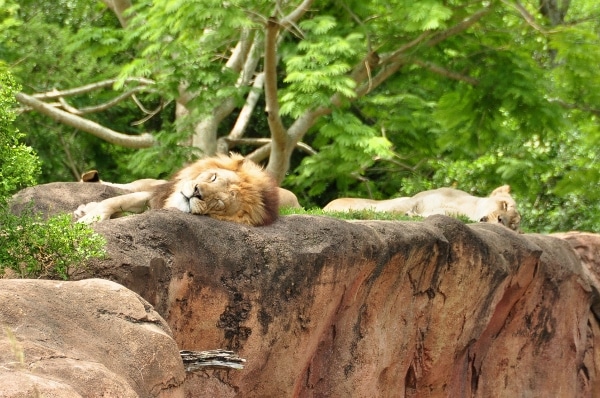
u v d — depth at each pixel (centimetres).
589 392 1711
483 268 1304
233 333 907
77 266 759
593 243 1727
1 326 545
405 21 1938
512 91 2050
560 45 2073
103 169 2686
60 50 2188
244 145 2797
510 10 2130
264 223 977
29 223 749
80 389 516
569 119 2297
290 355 984
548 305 1536
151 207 996
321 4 2103
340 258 1009
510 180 2430
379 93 2480
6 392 459
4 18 2198
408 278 1190
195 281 862
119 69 2220
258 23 1889
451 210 1644
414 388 1282
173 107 2803
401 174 2684
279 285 940
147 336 617
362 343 1123
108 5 2212
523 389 1523
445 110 2191
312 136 2773
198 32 1933
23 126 2445
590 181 2383
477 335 1352
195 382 881
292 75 1858
